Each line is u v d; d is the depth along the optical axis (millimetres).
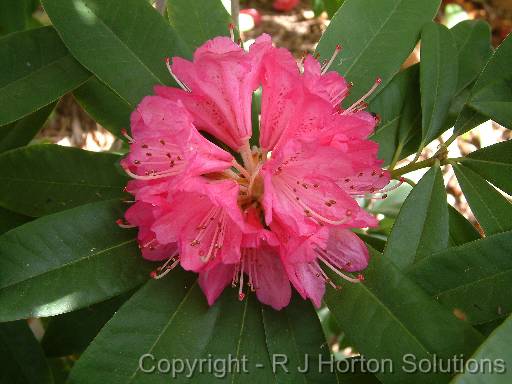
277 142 238
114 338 229
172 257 233
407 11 292
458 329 221
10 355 294
